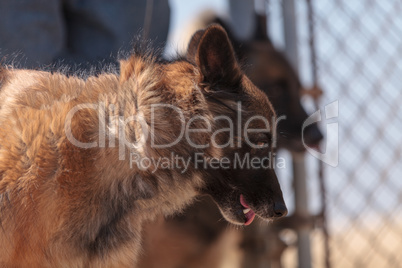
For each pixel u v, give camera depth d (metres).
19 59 10.60
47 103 7.75
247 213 8.58
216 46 7.97
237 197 8.33
